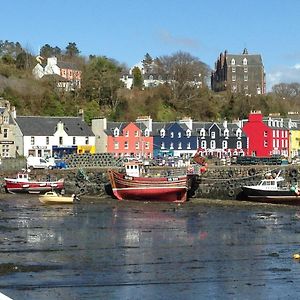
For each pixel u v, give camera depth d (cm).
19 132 10981
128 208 6719
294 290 3134
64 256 3894
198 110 15500
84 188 8406
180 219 5744
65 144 11394
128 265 3653
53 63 15875
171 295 3023
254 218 5862
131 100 14712
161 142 12388
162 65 17288
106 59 15938
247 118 15125
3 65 14712
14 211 6303
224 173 8519
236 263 3738
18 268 3534
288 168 8850
